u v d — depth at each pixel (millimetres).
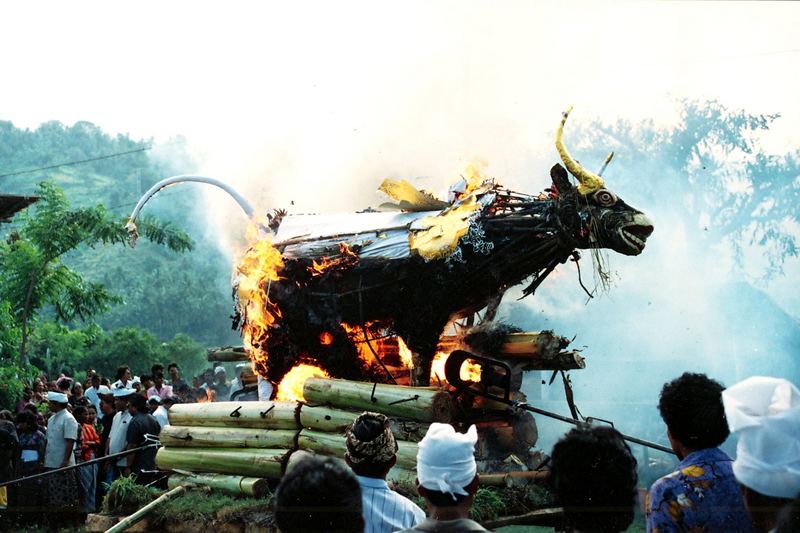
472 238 6789
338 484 2656
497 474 6406
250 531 6168
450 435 3312
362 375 7488
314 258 7438
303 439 6680
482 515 5961
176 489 6871
